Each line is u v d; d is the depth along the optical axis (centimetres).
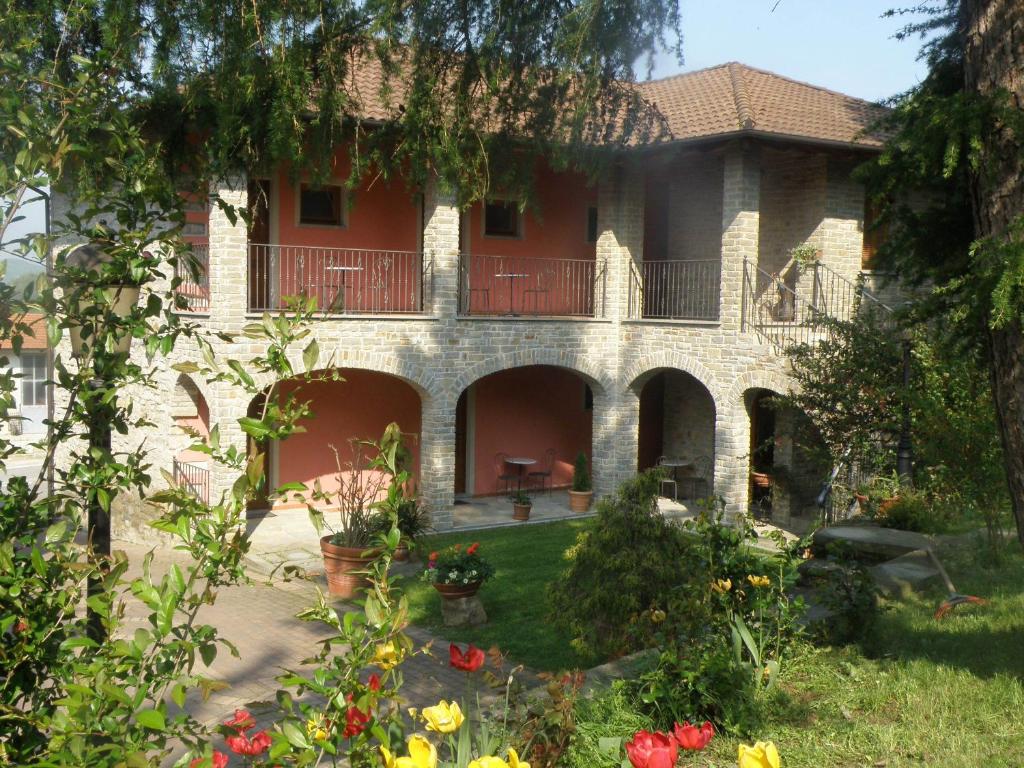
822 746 546
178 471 1545
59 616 314
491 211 1916
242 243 1459
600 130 873
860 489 1221
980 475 935
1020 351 504
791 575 700
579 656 935
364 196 1752
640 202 1839
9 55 354
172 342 364
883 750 532
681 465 1931
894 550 991
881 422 1212
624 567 772
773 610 697
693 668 581
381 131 826
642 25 777
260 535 1578
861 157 1655
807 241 1698
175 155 686
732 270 1612
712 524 740
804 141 1537
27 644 303
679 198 1984
